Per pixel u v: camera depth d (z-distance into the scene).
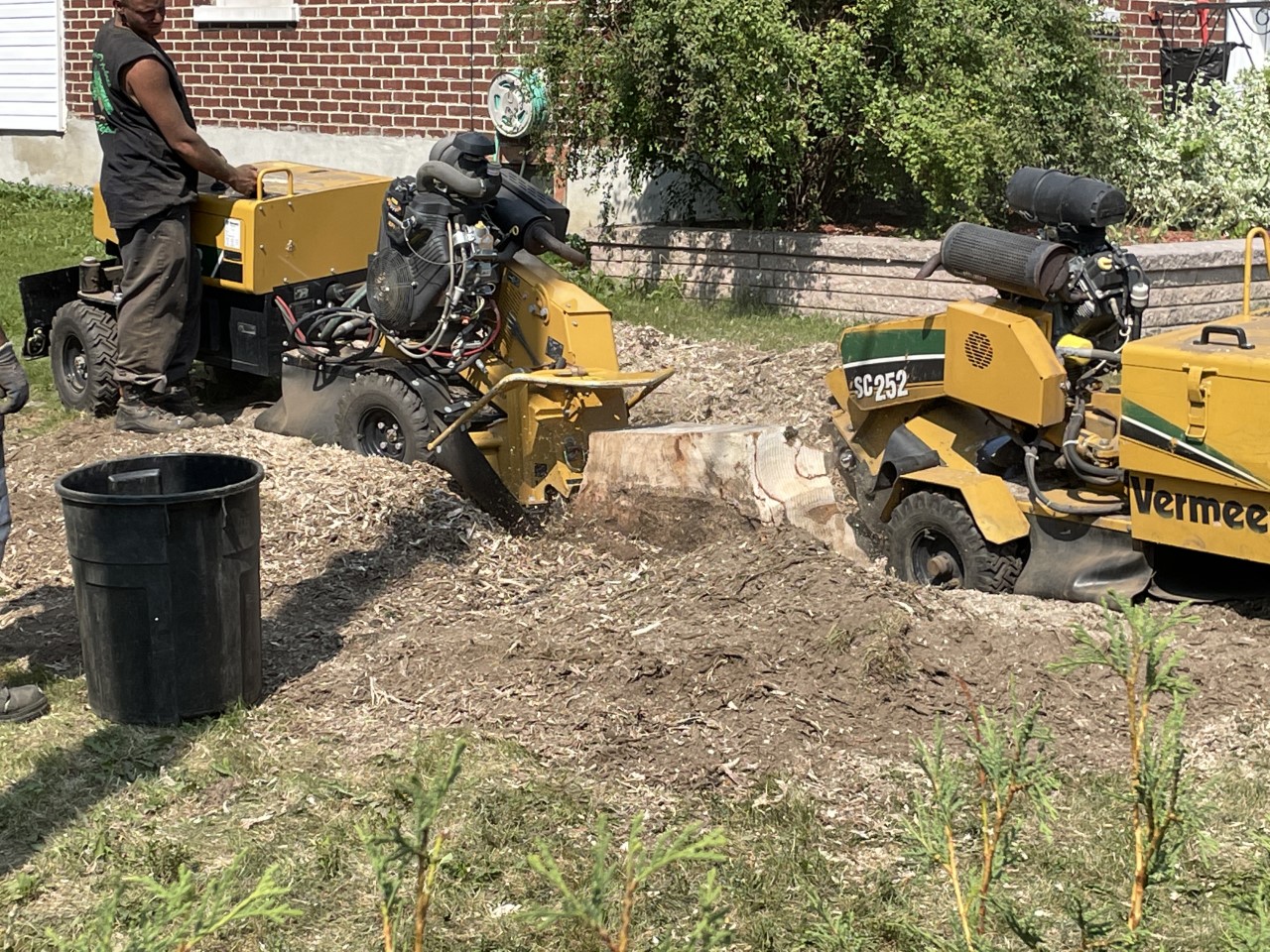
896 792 4.61
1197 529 5.53
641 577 6.14
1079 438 6.05
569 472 7.11
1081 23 11.71
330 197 8.80
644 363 10.04
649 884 4.12
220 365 9.06
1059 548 6.07
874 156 11.59
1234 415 5.29
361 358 7.91
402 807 4.53
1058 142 11.71
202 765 4.80
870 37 11.33
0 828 4.44
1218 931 3.85
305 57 15.02
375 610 6.07
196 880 4.14
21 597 6.33
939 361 6.49
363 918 4.00
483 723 5.04
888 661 5.25
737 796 4.59
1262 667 5.36
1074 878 4.13
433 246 7.18
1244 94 12.73
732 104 10.63
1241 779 4.62
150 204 8.32
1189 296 10.38
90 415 9.20
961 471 6.39
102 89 8.26
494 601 6.20
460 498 7.15
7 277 12.80
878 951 3.83
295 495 7.10
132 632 4.96
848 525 7.02
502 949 3.83
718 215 13.21
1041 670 5.29
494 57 13.57
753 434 6.49
